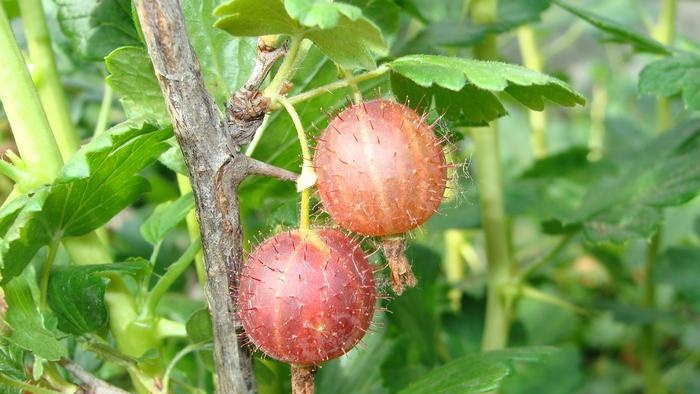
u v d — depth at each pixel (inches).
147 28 6.7
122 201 8.1
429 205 7.2
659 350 19.5
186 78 6.8
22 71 7.9
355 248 7.3
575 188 15.1
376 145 7.1
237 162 7.1
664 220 10.6
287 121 8.5
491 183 11.9
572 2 19.1
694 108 9.4
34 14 9.0
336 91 8.5
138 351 8.4
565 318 18.0
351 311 7.1
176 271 8.3
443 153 7.3
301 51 7.1
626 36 10.4
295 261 7.1
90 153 7.2
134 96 7.9
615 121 17.7
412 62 7.1
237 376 7.6
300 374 7.4
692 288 15.2
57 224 7.9
